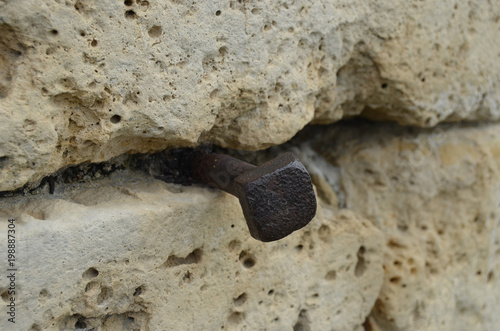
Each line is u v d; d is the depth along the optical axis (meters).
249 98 0.28
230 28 0.27
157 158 0.30
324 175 0.37
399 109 0.34
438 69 0.34
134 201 0.27
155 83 0.26
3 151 0.24
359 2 0.30
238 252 0.30
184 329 0.29
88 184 0.28
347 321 0.34
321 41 0.30
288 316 0.32
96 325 0.27
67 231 0.25
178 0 0.26
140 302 0.28
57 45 0.24
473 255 0.39
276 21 0.28
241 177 0.26
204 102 0.27
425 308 0.37
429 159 0.37
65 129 0.25
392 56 0.32
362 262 0.35
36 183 0.26
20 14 0.23
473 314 0.41
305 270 0.32
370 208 0.37
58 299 0.26
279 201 0.25
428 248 0.37
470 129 0.40
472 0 0.35
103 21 0.25
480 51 0.36
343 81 0.33
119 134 0.26
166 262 0.28
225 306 0.30
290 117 0.30
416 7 0.32
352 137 0.38
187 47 0.26
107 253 0.26
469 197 0.38
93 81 0.25
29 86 0.24
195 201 0.28
